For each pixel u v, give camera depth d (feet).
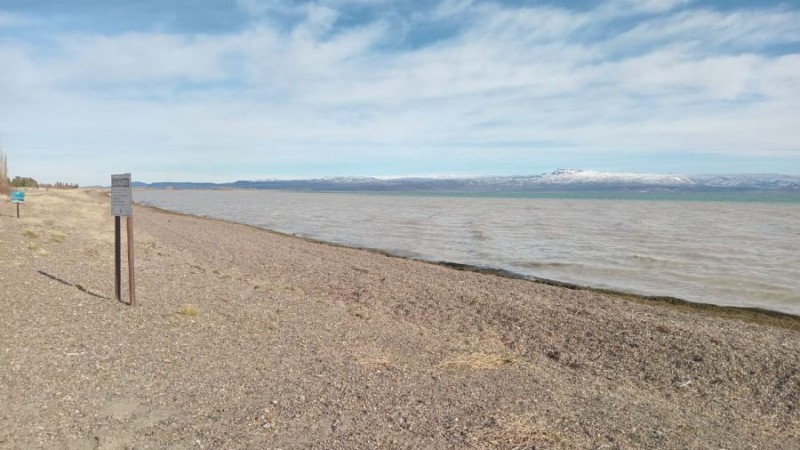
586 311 50.03
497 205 378.53
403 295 54.85
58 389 21.70
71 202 167.94
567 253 101.65
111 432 18.54
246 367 26.78
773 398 29.99
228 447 18.16
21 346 26.25
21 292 37.45
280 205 346.74
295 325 37.24
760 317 53.47
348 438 19.52
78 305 35.42
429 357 32.68
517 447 19.84
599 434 22.04
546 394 26.86
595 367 34.42
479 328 42.96
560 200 554.46
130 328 31.48
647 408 26.53
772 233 147.43
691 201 525.75
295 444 18.75
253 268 67.41
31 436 17.69
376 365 29.43
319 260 79.25
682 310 55.31
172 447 17.84
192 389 23.15
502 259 93.30
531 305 52.03
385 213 248.93
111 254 61.67
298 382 25.26
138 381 23.47
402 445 19.24
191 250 80.94
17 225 80.69
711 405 28.66
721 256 98.17
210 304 40.75
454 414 22.71
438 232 145.38
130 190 36.42
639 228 163.43
